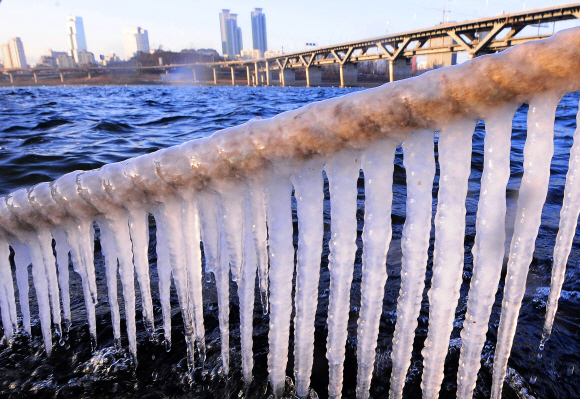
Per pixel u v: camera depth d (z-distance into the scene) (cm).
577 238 313
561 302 226
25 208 149
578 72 84
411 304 112
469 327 113
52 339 204
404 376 124
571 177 108
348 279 116
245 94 4222
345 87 8375
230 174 114
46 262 165
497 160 95
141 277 148
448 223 101
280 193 114
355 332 206
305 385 138
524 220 101
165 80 13862
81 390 174
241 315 138
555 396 162
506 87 87
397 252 301
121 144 867
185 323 150
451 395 163
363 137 99
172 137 994
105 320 221
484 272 105
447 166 98
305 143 103
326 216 384
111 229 140
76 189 137
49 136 959
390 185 104
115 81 13725
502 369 123
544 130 92
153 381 177
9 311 194
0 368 186
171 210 128
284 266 122
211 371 180
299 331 127
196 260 132
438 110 91
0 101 2562
